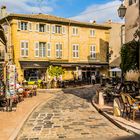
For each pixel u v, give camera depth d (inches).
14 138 343.0
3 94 679.7
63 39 1644.9
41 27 1582.2
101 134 380.8
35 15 1587.1
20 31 1502.2
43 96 961.5
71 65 1648.6
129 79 923.4
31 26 1536.7
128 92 718.5
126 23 936.9
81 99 880.9
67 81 1464.1
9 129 395.9
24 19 1510.8
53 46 1609.3
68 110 629.6
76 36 1692.9
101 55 1798.7
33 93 981.8
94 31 1771.7
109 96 748.0
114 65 1846.7
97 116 540.7
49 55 1594.5
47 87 1380.4
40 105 727.7
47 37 1588.3
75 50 1688.0
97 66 1749.5
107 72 1817.2
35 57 1546.5
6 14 1565.0
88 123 465.1
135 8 868.6
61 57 1632.6
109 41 1857.8
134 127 406.3
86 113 581.9
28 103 735.7
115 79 1406.3
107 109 600.4
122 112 518.6
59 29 1636.3
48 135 379.6
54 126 441.7
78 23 1683.1
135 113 495.5
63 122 476.4
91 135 375.2
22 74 1494.8
